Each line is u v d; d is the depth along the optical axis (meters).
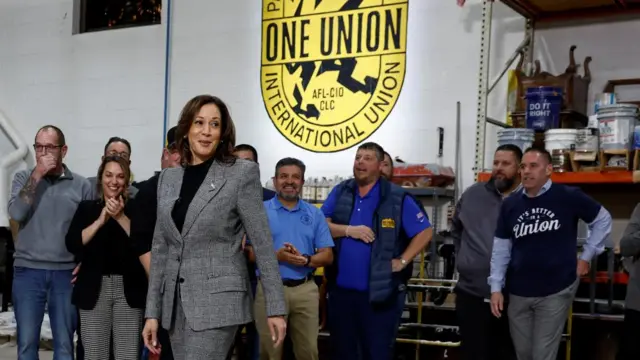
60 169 4.30
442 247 5.56
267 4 6.98
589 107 5.52
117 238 3.68
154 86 7.52
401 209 4.27
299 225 4.37
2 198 7.89
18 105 8.23
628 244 4.11
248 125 7.03
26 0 8.23
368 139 6.48
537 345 3.86
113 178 3.63
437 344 4.97
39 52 8.14
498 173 4.24
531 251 3.86
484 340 4.21
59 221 4.19
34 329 4.17
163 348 3.70
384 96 6.41
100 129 7.79
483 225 4.25
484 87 5.39
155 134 7.50
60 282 4.17
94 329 3.68
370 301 4.14
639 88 5.38
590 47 5.57
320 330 5.53
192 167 2.68
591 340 4.89
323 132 6.68
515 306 3.91
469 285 4.25
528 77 5.23
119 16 7.91
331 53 6.66
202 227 2.55
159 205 2.65
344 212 4.39
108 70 7.78
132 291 3.67
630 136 4.63
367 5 6.50
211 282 2.54
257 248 2.62
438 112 6.18
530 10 5.64
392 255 4.21
